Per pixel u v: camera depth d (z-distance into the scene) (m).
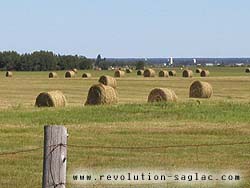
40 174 31.30
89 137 46.12
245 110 65.94
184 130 50.12
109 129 50.81
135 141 44.00
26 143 43.00
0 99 106.44
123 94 122.62
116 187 27.03
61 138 15.87
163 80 190.50
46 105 80.50
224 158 36.31
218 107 68.25
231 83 172.38
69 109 68.19
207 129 50.47
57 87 153.12
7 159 35.66
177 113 63.09
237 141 44.16
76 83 176.00
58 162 15.84
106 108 67.69
